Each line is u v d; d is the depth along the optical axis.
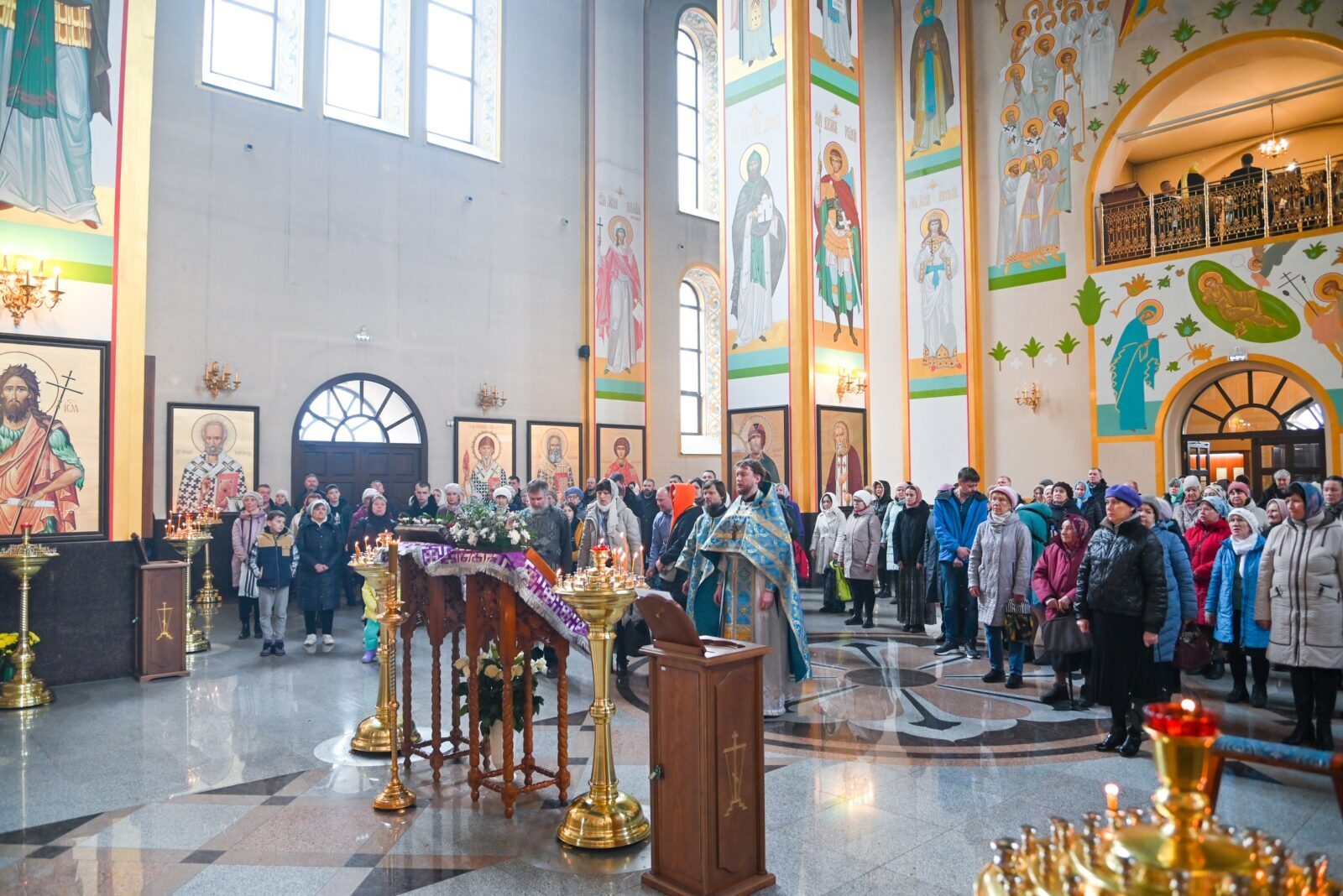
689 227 20.30
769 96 13.37
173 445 12.65
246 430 13.34
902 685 7.35
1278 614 5.41
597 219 18.28
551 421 17.36
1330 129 17.36
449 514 5.20
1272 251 12.86
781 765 5.24
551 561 7.84
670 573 7.66
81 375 7.76
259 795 4.81
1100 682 5.41
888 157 17.70
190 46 13.09
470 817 4.46
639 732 6.03
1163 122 16.48
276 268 13.81
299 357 13.98
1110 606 5.29
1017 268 15.26
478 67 17.00
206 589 9.74
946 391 15.79
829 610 11.63
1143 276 13.98
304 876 3.80
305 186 14.20
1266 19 13.12
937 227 16.02
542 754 5.52
